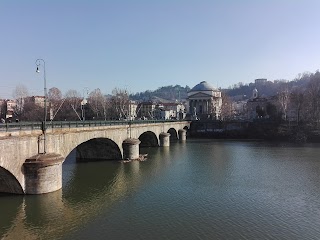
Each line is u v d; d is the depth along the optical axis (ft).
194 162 232.53
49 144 137.18
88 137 175.94
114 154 229.25
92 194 141.59
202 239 97.50
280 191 151.64
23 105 530.68
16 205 119.85
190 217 115.65
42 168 127.44
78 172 187.83
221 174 189.37
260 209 124.98
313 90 503.61
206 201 134.92
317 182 169.99
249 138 456.86
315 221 112.68
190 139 447.42
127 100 558.15
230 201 135.33
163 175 184.55
